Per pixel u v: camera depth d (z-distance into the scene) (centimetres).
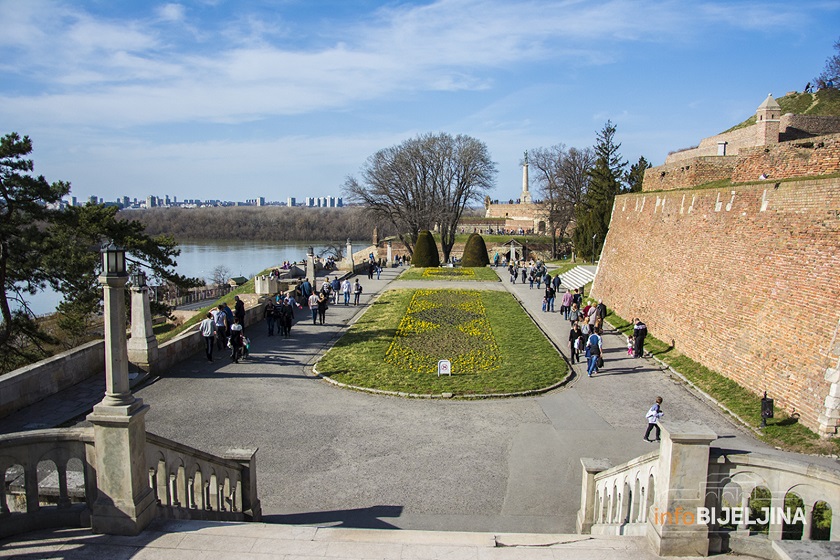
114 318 752
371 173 6906
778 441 1452
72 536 749
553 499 1187
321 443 1458
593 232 5750
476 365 2189
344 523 1067
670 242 2667
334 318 3234
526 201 11444
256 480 1138
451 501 1168
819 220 1641
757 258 1916
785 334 1677
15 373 1526
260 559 711
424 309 3428
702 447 689
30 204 2808
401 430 1559
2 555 696
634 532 819
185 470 887
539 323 3181
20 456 746
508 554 723
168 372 2061
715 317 2095
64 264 2884
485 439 1506
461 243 9069
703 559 696
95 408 749
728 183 2608
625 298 3192
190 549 729
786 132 3722
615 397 1881
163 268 3700
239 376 2031
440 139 7112
